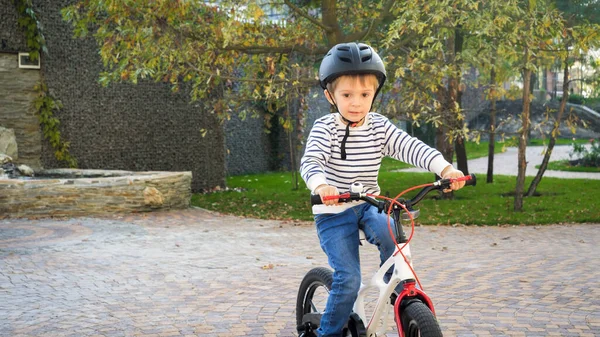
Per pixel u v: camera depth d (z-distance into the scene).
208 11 13.02
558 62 15.70
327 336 3.53
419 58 12.70
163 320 5.52
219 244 9.70
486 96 14.68
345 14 15.07
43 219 12.51
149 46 12.64
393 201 3.16
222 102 14.68
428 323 2.92
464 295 6.32
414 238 10.23
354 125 3.40
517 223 12.00
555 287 6.66
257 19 11.19
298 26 13.78
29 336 5.10
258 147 27.48
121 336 5.07
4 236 10.34
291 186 20.95
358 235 3.50
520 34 12.60
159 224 11.92
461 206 14.62
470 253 8.81
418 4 11.84
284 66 13.29
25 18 16.55
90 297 6.40
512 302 6.03
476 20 11.92
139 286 6.88
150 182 13.62
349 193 3.14
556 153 33.31
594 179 21.23
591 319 5.44
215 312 5.77
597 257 8.46
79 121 17.48
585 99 18.75
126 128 18.22
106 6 12.51
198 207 14.82
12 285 6.94
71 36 17.30
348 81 3.25
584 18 14.47
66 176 16.03
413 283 3.14
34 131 16.88
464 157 18.09
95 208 13.16
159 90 18.75
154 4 12.12
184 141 19.20
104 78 13.48
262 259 8.44
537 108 41.00
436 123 13.27
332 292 3.48
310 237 10.40
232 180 23.50
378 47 13.05
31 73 16.81
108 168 17.95
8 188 12.76
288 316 5.61
